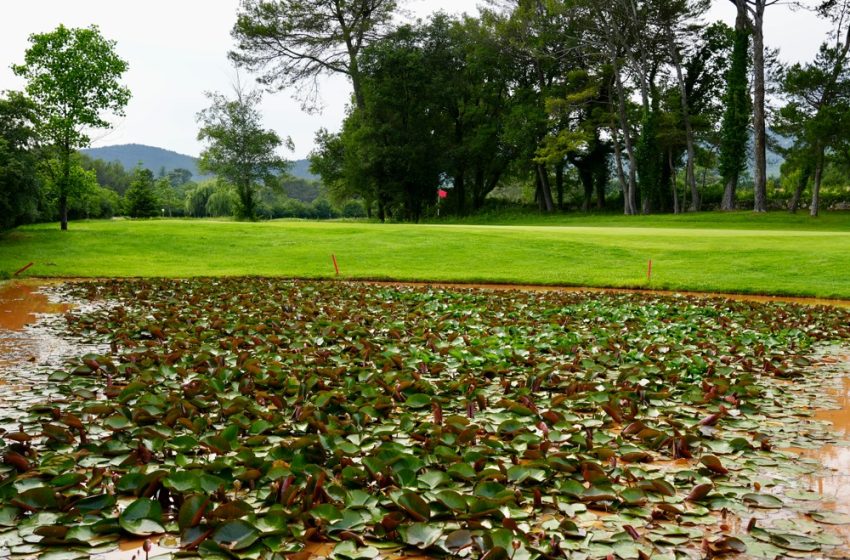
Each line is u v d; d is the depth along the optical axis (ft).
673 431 14.79
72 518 10.32
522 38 139.74
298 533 9.77
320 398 15.89
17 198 65.05
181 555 9.31
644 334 26.12
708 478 12.48
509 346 23.72
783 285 45.09
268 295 39.14
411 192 150.30
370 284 48.96
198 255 64.18
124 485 11.27
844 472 12.91
